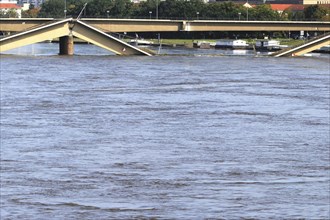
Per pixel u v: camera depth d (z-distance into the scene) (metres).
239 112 150.50
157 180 100.44
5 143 120.25
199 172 104.38
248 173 104.19
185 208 89.75
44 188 96.38
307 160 111.62
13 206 89.81
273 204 91.06
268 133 130.25
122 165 107.69
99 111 150.50
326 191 96.19
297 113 150.25
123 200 92.19
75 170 104.81
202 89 184.12
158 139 124.75
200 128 133.75
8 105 156.12
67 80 197.88
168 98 168.88
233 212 88.31
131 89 182.62
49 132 129.12
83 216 86.88
